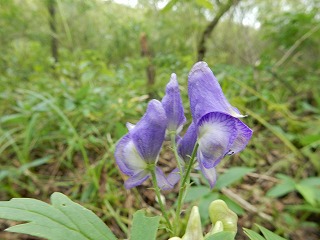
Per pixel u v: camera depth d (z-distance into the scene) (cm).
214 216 8
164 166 19
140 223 7
